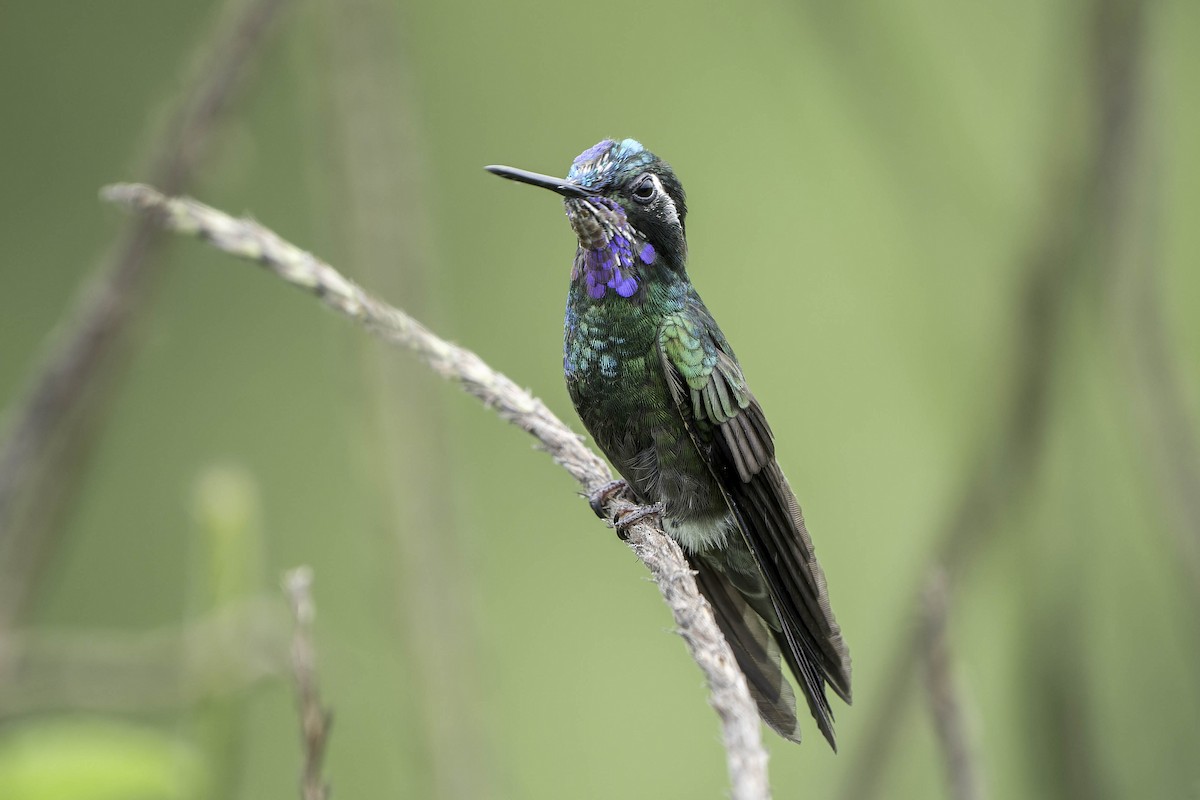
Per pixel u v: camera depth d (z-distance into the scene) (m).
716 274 16.88
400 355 9.14
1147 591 10.23
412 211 9.23
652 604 15.95
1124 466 10.56
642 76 17.38
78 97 16.25
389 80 9.20
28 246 15.98
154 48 16.28
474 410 16.31
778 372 16.36
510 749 14.98
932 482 15.21
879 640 14.71
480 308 16.70
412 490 9.06
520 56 17.36
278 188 15.92
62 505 7.96
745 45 17.05
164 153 7.93
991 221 9.57
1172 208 12.90
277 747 13.30
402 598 8.92
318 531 16.19
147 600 15.80
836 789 9.00
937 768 9.79
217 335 16.53
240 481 7.74
